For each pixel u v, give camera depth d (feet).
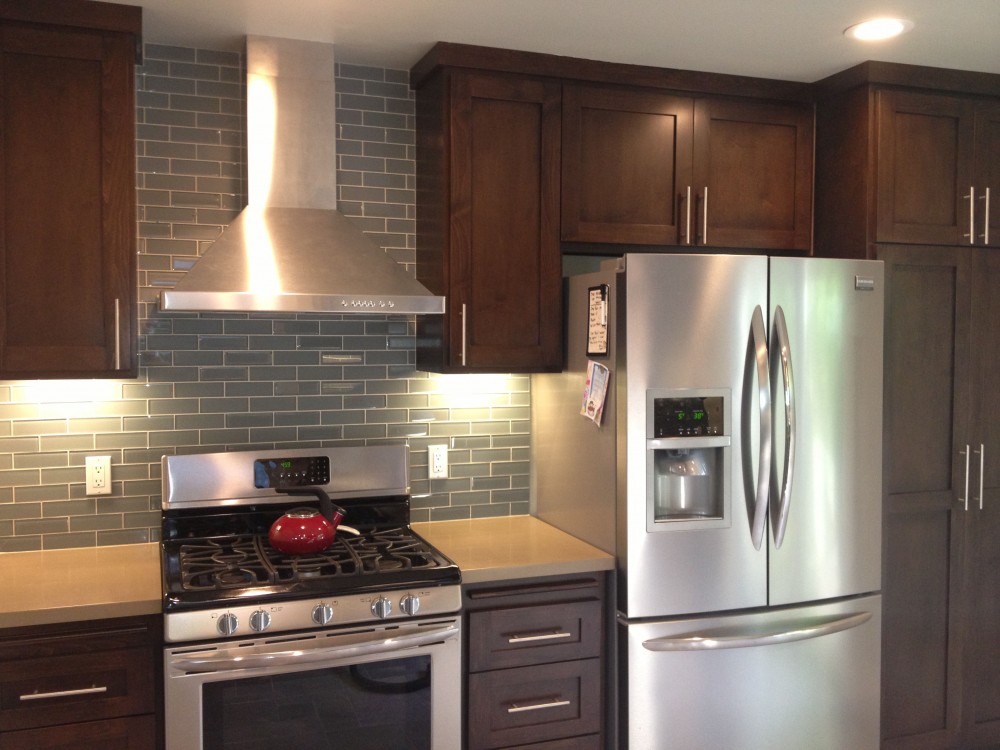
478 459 10.51
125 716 7.28
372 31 8.70
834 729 9.29
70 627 7.13
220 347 9.46
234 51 9.32
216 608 7.30
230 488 9.21
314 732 7.63
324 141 9.07
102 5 7.92
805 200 10.49
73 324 8.04
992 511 10.25
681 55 9.36
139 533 9.25
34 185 7.89
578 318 9.37
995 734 10.39
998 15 8.21
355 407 9.97
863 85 9.72
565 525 9.78
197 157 9.27
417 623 7.95
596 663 8.73
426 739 8.00
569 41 8.93
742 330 8.73
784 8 8.06
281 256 8.38
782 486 8.83
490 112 9.23
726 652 8.76
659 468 8.71
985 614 10.28
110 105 8.05
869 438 9.32
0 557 8.71
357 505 9.68
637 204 9.81
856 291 9.18
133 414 9.20
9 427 8.84
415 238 10.07
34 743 7.07
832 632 9.05
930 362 9.91
